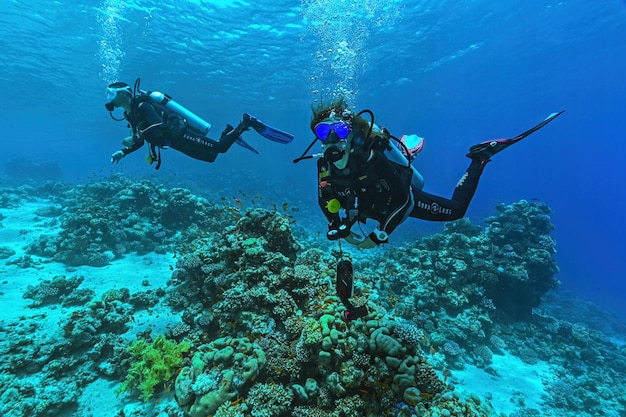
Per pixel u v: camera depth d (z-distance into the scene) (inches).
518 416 287.3
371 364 173.8
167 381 207.9
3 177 1241.4
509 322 446.0
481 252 456.4
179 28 861.2
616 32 1017.5
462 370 336.5
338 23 893.8
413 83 1471.5
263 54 1043.3
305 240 640.4
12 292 302.8
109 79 1214.3
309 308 221.6
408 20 912.3
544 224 501.4
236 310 220.5
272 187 1525.6
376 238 88.4
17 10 759.7
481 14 914.7
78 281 319.3
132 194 503.2
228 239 271.0
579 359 413.7
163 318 281.7
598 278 1469.0
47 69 1122.7
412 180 104.8
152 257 425.4
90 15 781.3
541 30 1013.8
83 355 227.1
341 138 82.7
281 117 1894.7
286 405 172.9
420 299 390.9
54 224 507.2
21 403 178.5
